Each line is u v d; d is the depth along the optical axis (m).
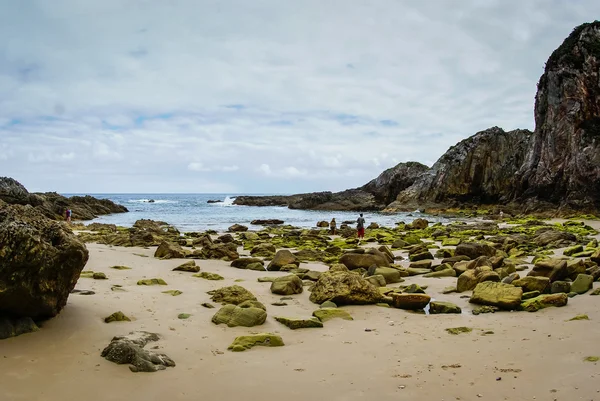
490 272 13.91
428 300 11.59
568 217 51.03
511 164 74.50
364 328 9.65
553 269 13.86
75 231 37.47
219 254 21.64
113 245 26.39
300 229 45.09
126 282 13.75
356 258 18.47
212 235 38.03
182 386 6.44
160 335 8.62
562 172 57.53
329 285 12.33
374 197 93.88
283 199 112.00
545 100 64.38
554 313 10.46
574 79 58.38
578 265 14.23
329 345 8.41
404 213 74.56
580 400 5.75
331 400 6.03
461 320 10.27
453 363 7.29
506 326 9.51
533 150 65.62
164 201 142.50
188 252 22.06
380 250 21.39
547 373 6.67
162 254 21.02
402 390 6.29
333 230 40.62
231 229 43.44
